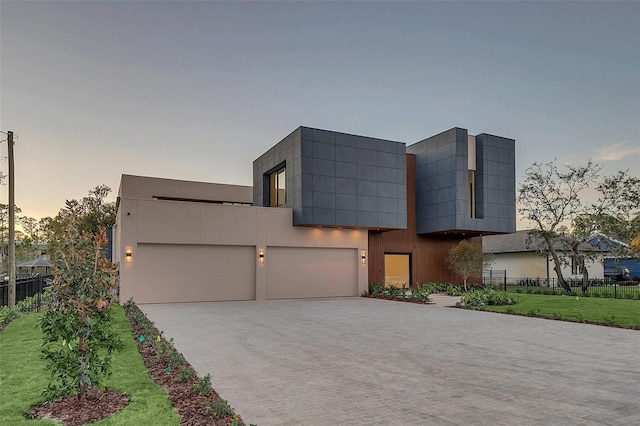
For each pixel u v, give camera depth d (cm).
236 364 702
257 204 2438
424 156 2522
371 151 2066
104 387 519
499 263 3444
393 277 2444
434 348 841
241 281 1875
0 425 398
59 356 470
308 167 1919
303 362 718
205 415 429
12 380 564
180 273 1758
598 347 855
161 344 765
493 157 2434
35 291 1808
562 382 594
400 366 689
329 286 2061
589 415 460
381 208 2069
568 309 1490
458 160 2317
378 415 458
